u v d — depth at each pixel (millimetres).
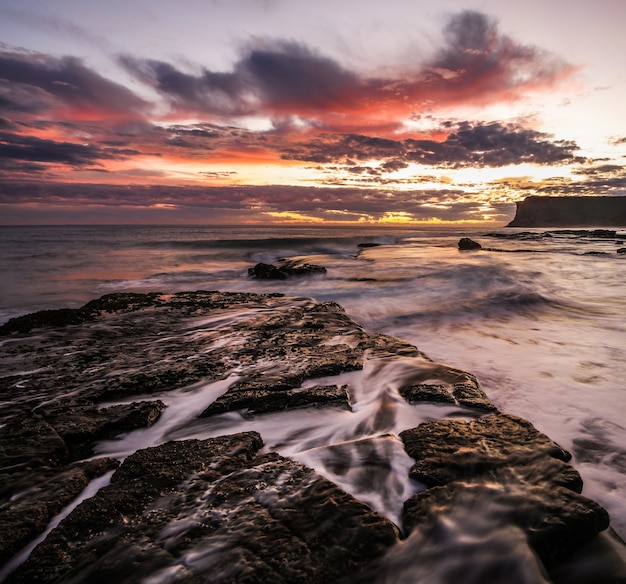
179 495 2947
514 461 3229
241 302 11500
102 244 42719
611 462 3758
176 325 8820
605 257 25922
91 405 4664
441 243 46688
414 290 13734
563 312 10648
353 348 6773
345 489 3109
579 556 2498
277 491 2975
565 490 2832
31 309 13211
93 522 2676
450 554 2404
